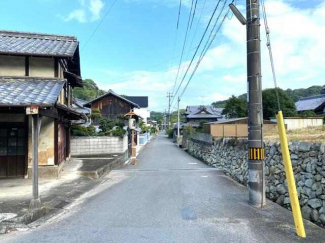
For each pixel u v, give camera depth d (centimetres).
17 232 447
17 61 943
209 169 1252
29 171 907
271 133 1195
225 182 905
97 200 659
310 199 496
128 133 2008
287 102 2870
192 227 461
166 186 830
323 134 870
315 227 457
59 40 1127
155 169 1253
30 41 1070
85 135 1850
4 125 899
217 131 1789
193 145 2202
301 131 1095
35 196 541
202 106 5497
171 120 9231
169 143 3997
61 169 1048
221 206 595
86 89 5462
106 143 1823
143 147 3003
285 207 581
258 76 614
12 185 795
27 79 906
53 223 491
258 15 617
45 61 959
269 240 403
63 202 634
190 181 921
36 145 548
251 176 601
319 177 477
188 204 612
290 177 446
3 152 908
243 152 909
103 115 3216
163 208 580
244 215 527
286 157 457
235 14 634
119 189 789
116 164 1361
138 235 426
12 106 634
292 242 395
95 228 460
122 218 514
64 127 1206
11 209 546
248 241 400
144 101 5853
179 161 1673
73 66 1298
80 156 1644
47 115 773
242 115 3434
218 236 420
